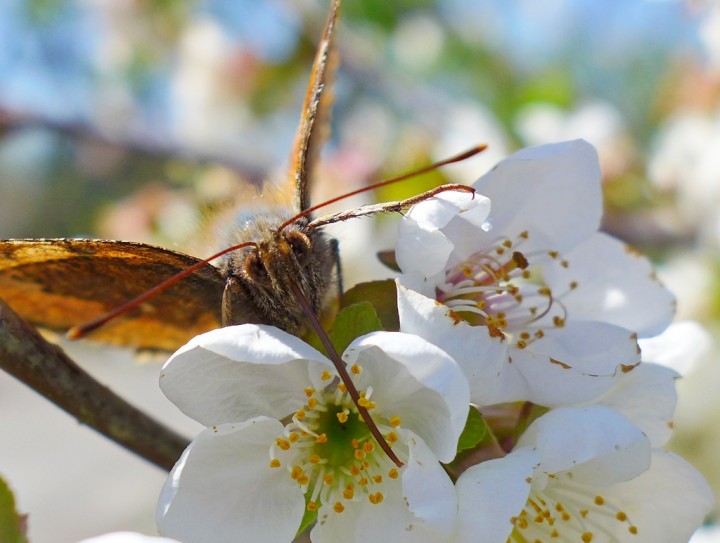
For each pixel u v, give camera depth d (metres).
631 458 0.09
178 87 0.24
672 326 0.11
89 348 0.16
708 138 0.19
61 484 0.22
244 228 0.10
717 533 0.14
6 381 0.24
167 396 0.09
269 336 0.09
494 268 0.10
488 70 0.23
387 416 0.10
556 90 0.20
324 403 0.10
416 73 0.23
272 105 0.23
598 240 0.11
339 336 0.09
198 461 0.09
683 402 0.17
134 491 0.22
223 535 0.09
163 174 0.23
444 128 0.19
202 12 0.25
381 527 0.09
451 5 0.24
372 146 0.19
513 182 0.10
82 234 0.26
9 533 0.09
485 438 0.09
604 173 0.19
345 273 0.11
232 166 0.21
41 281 0.10
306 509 0.10
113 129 0.20
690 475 0.10
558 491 0.10
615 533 0.10
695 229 0.18
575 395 0.09
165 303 0.11
